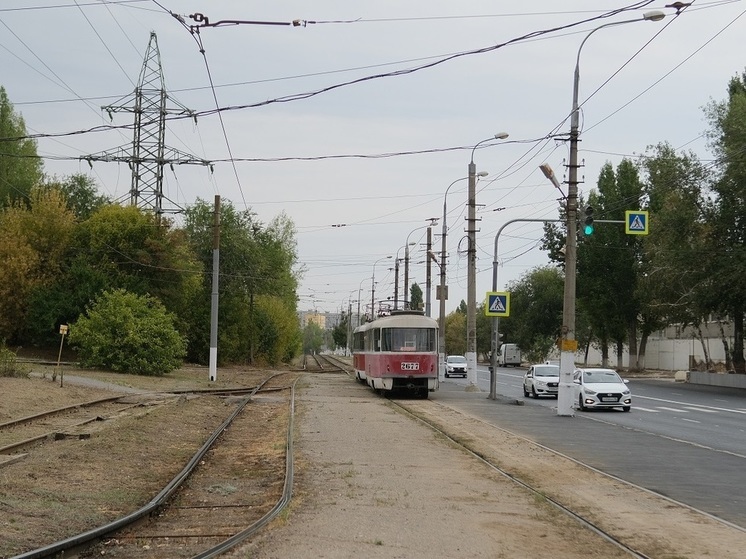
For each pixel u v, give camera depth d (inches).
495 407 1257.4
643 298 2615.7
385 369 1417.3
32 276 2105.1
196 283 2566.4
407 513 432.5
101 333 1738.4
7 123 2512.3
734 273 1952.5
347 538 370.9
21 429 787.4
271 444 770.2
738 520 442.0
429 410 1171.3
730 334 2925.7
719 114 2087.8
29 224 2151.8
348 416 1003.3
